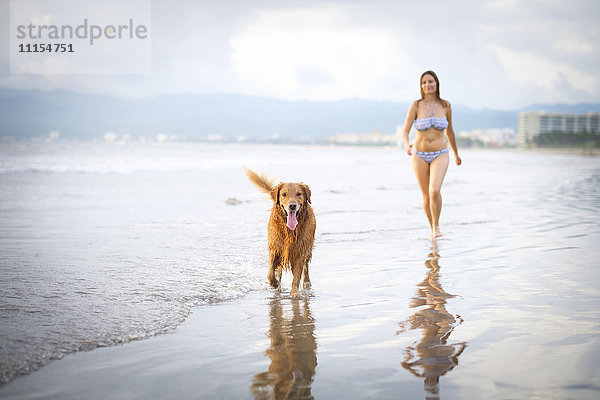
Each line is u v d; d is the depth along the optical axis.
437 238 8.03
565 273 5.59
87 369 3.03
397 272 5.79
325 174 24.67
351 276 5.63
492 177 24.20
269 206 12.07
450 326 3.86
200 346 3.46
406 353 3.31
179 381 2.88
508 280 5.32
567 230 8.70
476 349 3.35
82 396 2.68
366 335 3.68
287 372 3.02
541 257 6.49
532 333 3.65
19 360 3.10
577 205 12.53
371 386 2.81
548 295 4.71
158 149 64.19
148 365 3.11
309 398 2.67
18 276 5.33
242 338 3.63
